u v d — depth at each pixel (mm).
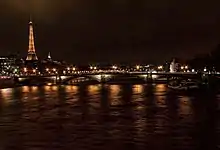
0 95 190000
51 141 74875
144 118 102625
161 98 162125
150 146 70062
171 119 100000
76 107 130750
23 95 189000
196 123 93125
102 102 147125
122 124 92875
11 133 83250
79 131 84562
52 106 134750
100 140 75062
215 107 125562
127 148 68875
